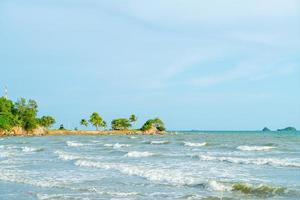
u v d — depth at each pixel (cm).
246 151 4875
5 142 8850
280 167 2998
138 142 8188
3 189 2306
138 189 2184
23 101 16150
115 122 18912
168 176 2538
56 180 2553
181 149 5416
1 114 14962
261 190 2009
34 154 4806
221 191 2070
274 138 9919
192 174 2636
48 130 17038
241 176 2544
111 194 2061
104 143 7756
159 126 18000
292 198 1859
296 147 5562
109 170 2989
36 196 2064
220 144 6619
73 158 3981
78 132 17175
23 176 2761
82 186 2312
